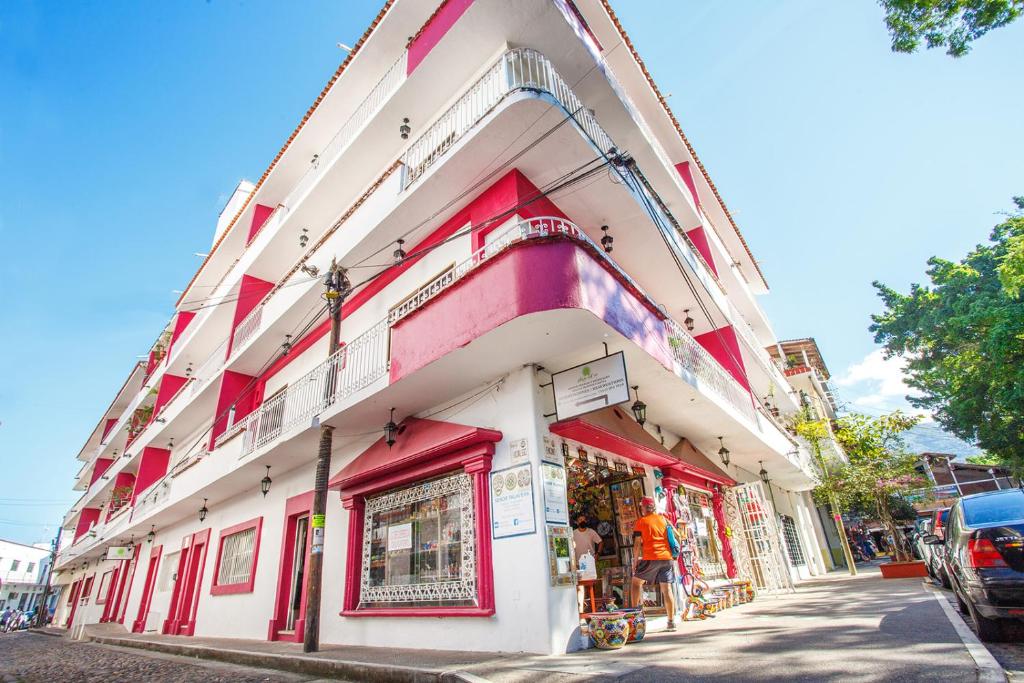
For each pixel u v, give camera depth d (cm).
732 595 982
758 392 1873
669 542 756
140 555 2067
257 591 1160
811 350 2684
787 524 1886
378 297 1103
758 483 1309
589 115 872
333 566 956
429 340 740
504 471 706
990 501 567
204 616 1357
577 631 629
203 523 1562
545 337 679
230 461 1238
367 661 627
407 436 863
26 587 5703
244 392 1550
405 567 810
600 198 905
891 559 2181
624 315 721
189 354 2059
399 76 1171
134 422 2475
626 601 921
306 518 1137
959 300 2642
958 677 355
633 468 925
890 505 1916
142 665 922
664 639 640
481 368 748
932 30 714
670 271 1159
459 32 965
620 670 461
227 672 762
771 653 488
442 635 704
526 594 627
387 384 791
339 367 972
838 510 1734
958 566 551
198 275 2081
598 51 1005
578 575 714
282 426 1063
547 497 667
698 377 952
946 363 2750
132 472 2467
